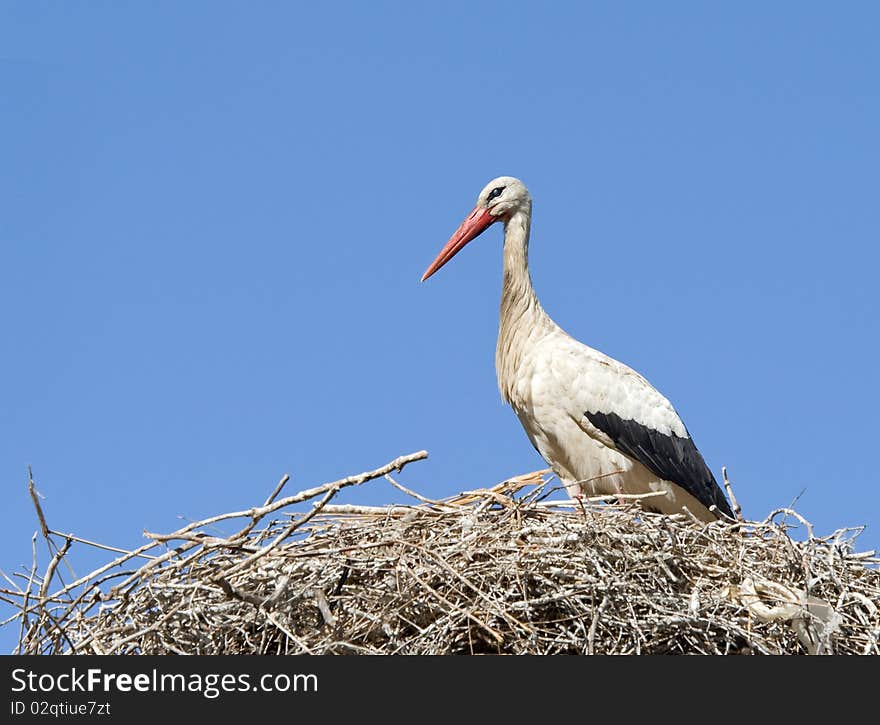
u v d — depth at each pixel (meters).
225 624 11.30
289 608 11.26
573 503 12.45
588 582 11.34
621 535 11.70
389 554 11.63
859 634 12.04
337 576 11.42
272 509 11.75
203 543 11.66
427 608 11.38
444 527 12.28
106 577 11.75
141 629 11.30
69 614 11.89
